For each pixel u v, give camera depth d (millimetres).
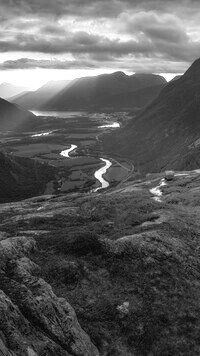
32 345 21891
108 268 36344
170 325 30203
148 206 63375
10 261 30531
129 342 27922
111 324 28984
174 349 28000
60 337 24438
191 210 66312
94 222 54031
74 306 29828
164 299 33062
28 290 26297
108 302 31062
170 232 47125
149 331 29125
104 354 26297
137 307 31266
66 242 39094
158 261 39094
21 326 22906
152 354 27359
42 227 50750
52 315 25531
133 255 39125
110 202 66562
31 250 37188
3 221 61250
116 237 45281
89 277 34062
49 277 32531
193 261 41406
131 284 34312
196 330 30156
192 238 48125
